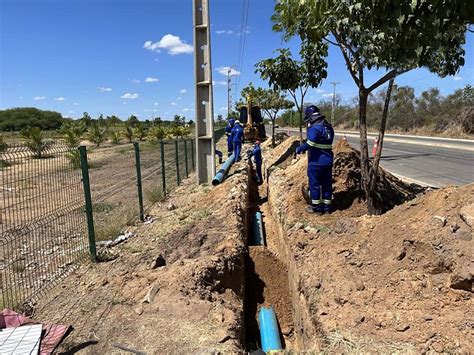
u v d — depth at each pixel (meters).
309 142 7.45
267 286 6.85
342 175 7.96
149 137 47.97
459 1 3.24
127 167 21.81
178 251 6.72
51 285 5.84
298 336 5.43
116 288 5.47
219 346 4.02
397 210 5.58
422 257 4.50
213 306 4.75
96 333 4.39
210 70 12.57
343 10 4.27
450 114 44.53
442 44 5.30
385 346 3.71
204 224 7.86
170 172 18.47
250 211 10.78
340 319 4.21
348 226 5.98
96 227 8.73
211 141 12.91
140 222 9.30
